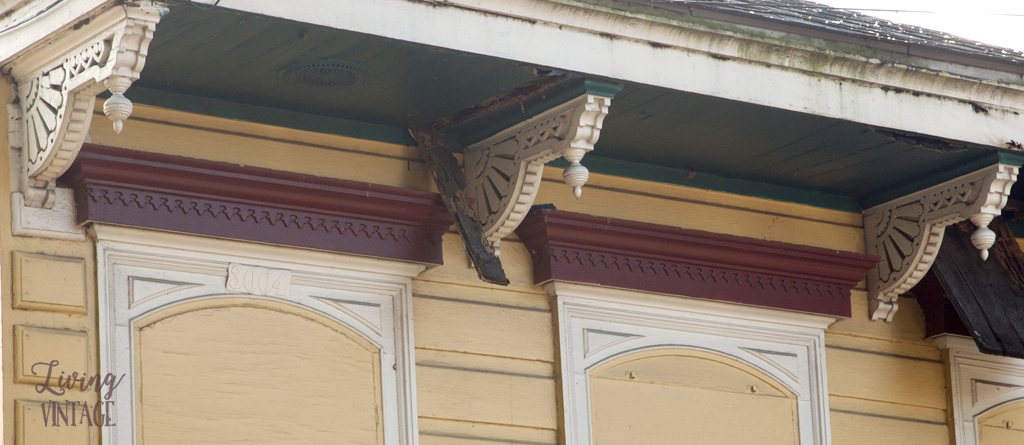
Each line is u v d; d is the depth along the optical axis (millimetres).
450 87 18297
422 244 19609
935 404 23531
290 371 18328
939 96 20172
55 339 16656
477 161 19844
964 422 23469
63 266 16938
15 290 16516
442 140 20188
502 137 19328
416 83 18172
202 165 17703
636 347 20922
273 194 18344
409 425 18906
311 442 18219
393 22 16047
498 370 19906
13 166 16797
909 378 23438
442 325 19688
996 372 24078
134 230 17453
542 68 17078
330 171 19297
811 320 22594
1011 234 23938
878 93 19688
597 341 20641
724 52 18406
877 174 22453
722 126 20109
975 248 23719
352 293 19094
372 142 19750
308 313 18656
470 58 17109
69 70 15727
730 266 21797
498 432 19641
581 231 20406
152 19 14695
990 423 23781
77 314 16938
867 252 23672
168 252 17766
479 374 19734
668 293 21172
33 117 16609
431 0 16328
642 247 20953
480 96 18578
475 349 19828
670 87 17922
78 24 15219
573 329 20484
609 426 20375
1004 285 23375
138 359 17250
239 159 18625
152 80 17828
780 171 22344
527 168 18766
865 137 20562
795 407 22094
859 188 23281
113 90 14836
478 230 19406
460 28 16500
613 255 20812
